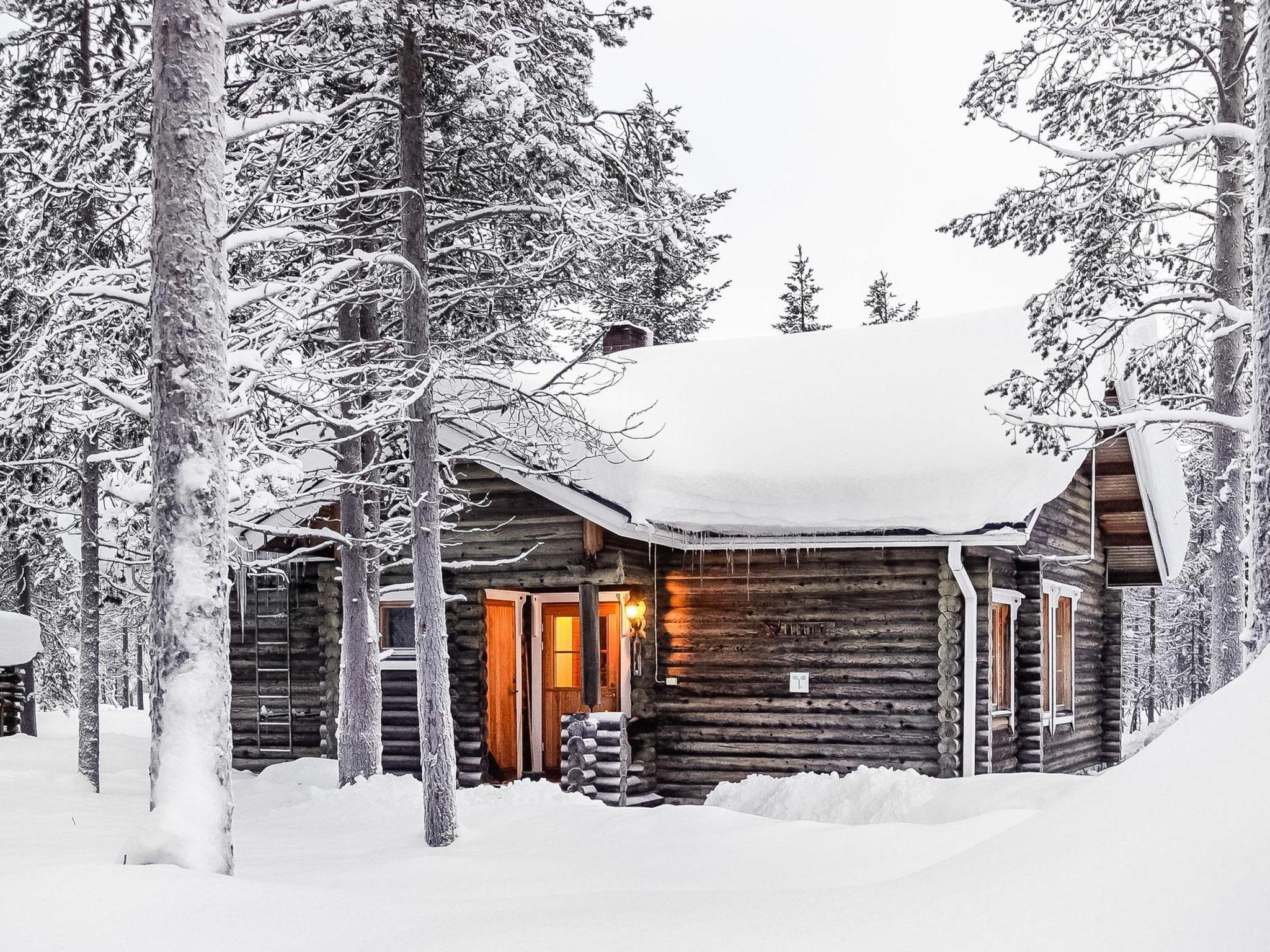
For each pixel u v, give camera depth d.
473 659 15.44
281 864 8.52
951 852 7.77
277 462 11.29
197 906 4.73
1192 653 44.78
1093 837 3.46
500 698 16.75
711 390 16.83
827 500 14.23
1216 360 12.77
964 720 13.86
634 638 15.16
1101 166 12.27
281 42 11.30
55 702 29.77
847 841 8.34
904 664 14.33
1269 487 7.78
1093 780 4.04
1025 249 13.25
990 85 13.22
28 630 18.64
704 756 15.18
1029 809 9.07
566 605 17.12
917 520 13.73
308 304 10.32
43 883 4.81
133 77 11.62
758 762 14.92
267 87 11.46
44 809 11.66
